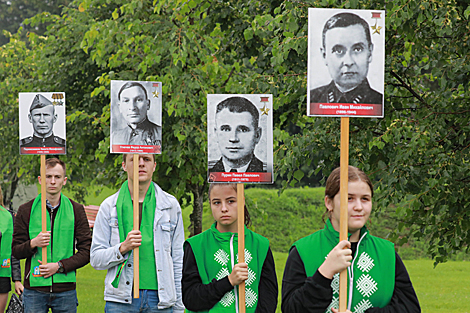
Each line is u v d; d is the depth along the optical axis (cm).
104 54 1259
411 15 764
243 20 1108
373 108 421
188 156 1203
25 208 785
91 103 1416
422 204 902
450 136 883
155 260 629
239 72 1281
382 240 412
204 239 511
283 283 407
